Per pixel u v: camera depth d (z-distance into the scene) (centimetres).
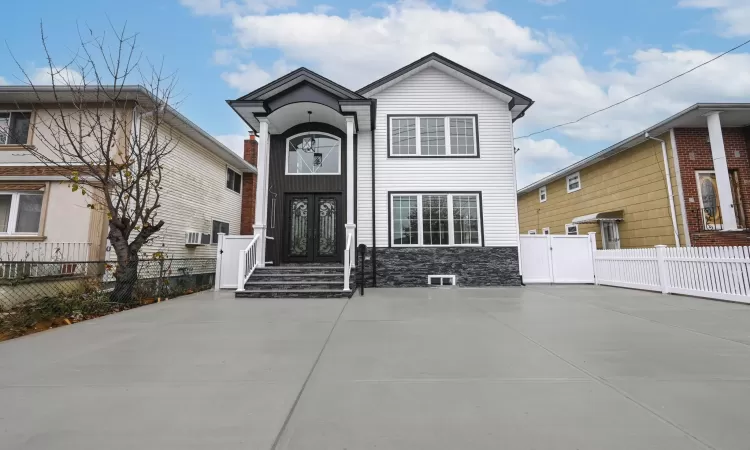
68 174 855
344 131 1076
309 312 608
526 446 194
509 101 1077
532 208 1894
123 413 234
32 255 842
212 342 414
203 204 1262
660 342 404
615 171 1292
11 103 909
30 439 201
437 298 774
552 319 538
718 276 711
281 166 1062
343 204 1050
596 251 1055
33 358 354
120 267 720
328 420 224
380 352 371
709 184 1034
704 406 242
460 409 239
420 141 1070
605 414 231
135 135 802
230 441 199
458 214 1039
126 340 425
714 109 929
